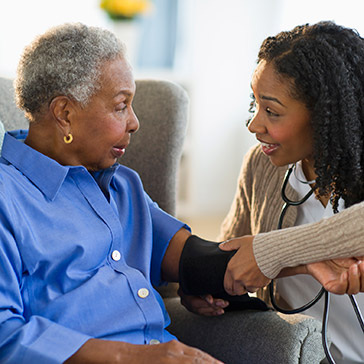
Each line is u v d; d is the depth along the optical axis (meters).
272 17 4.96
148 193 1.93
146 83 1.95
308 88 1.31
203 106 4.96
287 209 1.62
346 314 1.63
